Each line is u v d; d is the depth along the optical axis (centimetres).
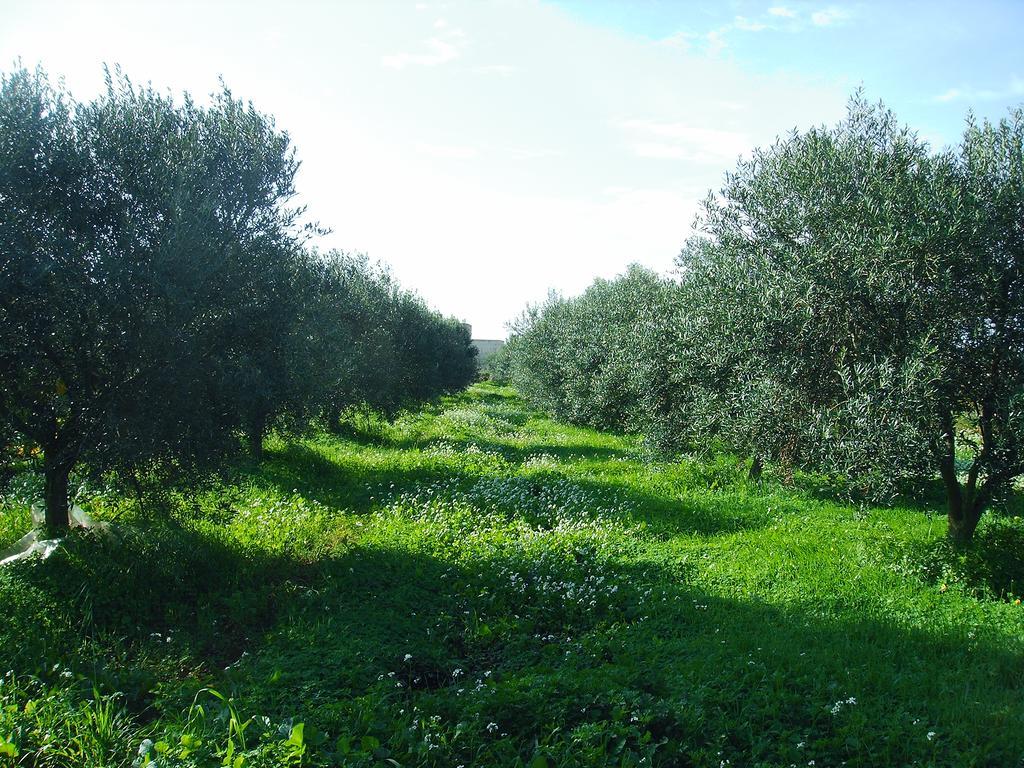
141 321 727
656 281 2266
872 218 773
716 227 949
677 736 485
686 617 747
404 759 448
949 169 788
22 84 732
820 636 676
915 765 447
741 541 1031
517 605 793
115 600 701
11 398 730
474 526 1070
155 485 794
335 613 732
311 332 905
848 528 1095
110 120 773
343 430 2038
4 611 639
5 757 429
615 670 579
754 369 866
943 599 777
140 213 757
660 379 1152
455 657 662
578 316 2859
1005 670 595
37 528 825
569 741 471
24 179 703
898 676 574
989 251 764
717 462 1512
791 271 821
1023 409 704
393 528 1026
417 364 2541
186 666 626
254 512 1050
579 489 1355
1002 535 863
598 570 900
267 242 857
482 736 484
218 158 827
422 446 1975
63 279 707
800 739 479
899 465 710
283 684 562
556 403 2906
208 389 776
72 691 517
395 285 2459
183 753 430
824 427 754
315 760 438
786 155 896
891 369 709
